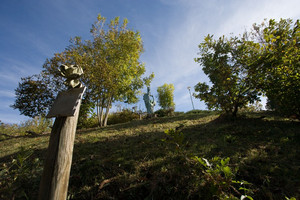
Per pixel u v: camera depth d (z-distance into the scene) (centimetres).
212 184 163
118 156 285
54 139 137
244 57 457
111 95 1105
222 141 321
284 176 189
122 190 190
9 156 376
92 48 1112
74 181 220
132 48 1185
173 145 317
